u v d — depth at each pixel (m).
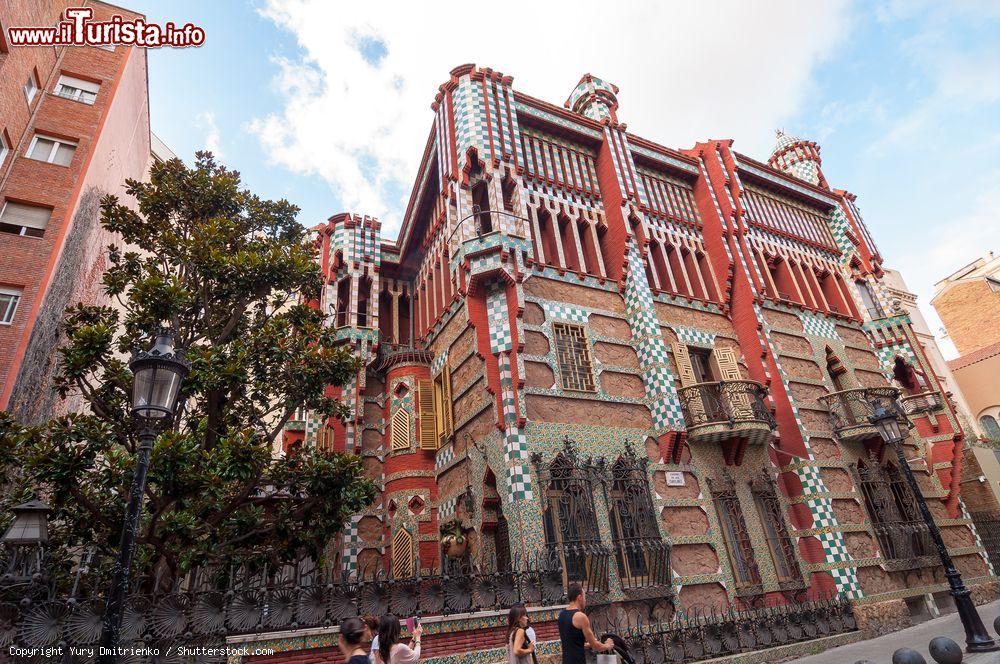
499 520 15.88
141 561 11.81
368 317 23.53
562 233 19.95
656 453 16.78
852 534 18.41
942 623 16.73
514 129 19.31
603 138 21.73
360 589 10.09
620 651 6.58
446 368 19.48
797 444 18.72
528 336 16.47
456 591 10.95
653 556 14.83
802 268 24.92
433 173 22.36
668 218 22.16
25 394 16.58
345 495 12.14
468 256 16.91
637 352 18.36
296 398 13.00
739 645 13.24
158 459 10.12
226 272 13.08
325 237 25.94
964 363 38.22
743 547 16.75
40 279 17.42
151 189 14.85
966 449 29.62
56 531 11.56
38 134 20.05
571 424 15.76
